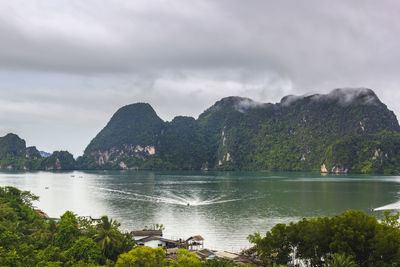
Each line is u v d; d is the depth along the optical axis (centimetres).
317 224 5653
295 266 6619
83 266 5103
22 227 7406
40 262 4891
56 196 18938
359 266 5066
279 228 6106
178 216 13088
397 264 4975
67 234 6481
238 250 8700
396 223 6331
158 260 5228
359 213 5675
